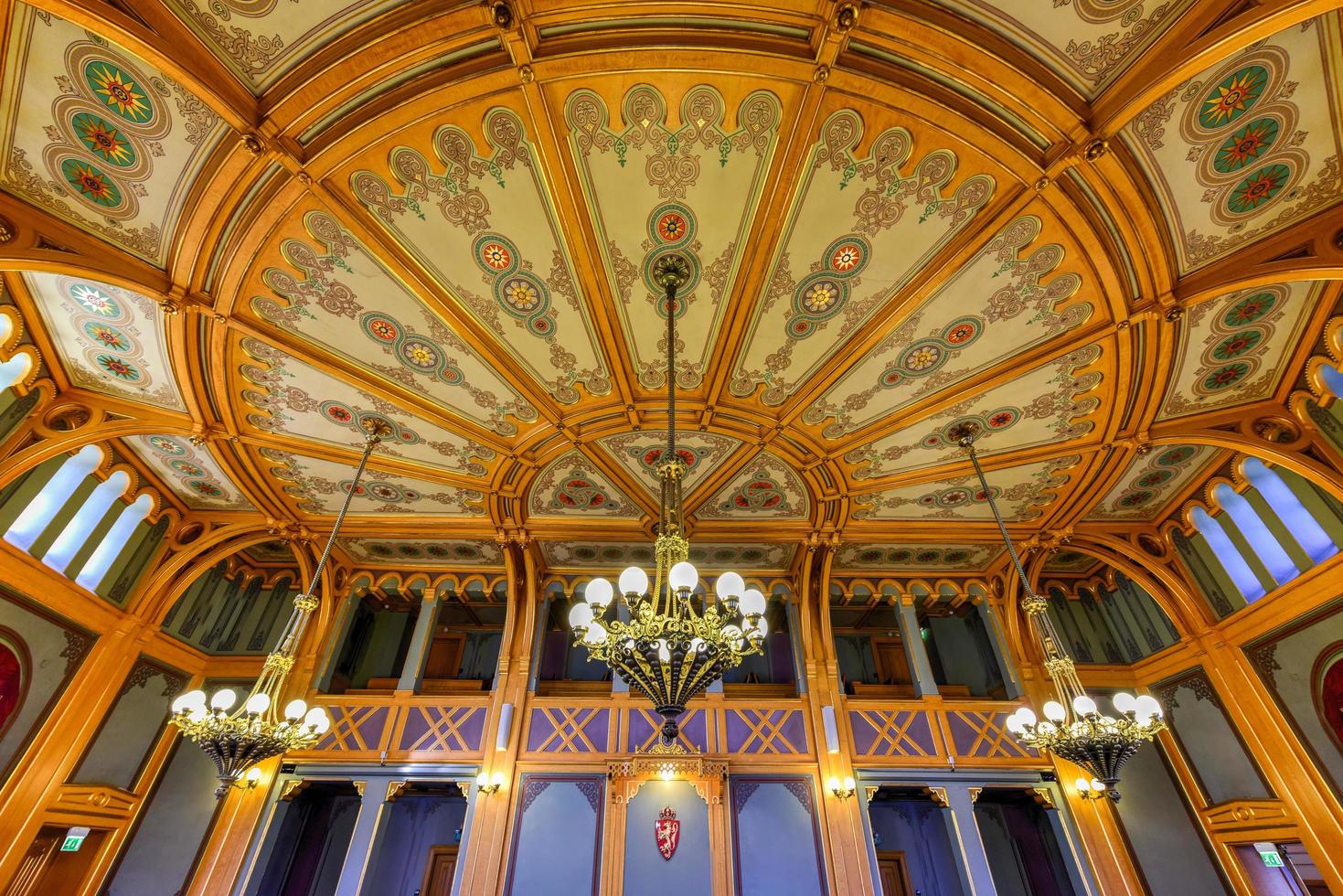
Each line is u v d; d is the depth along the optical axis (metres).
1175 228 4.88
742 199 4.81
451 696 9.53
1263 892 7.73
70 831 7.48
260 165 4.39
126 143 4.32
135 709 8.40
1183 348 5.96
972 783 8.93
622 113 4.27
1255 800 7.75
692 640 4.43
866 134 4.36
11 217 4.50
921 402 6.70
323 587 10.15
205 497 8.63
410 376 6.37
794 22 3.81
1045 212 4.75
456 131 4.33
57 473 7.25
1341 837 6.89
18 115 4.12
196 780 8.78
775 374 6.42
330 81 4.00
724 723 9.36
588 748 9.03
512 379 6.34
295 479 8.19
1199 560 8.76
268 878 9.55
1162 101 4.08
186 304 5.24
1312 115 4.17
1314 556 7.25
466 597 11.30
